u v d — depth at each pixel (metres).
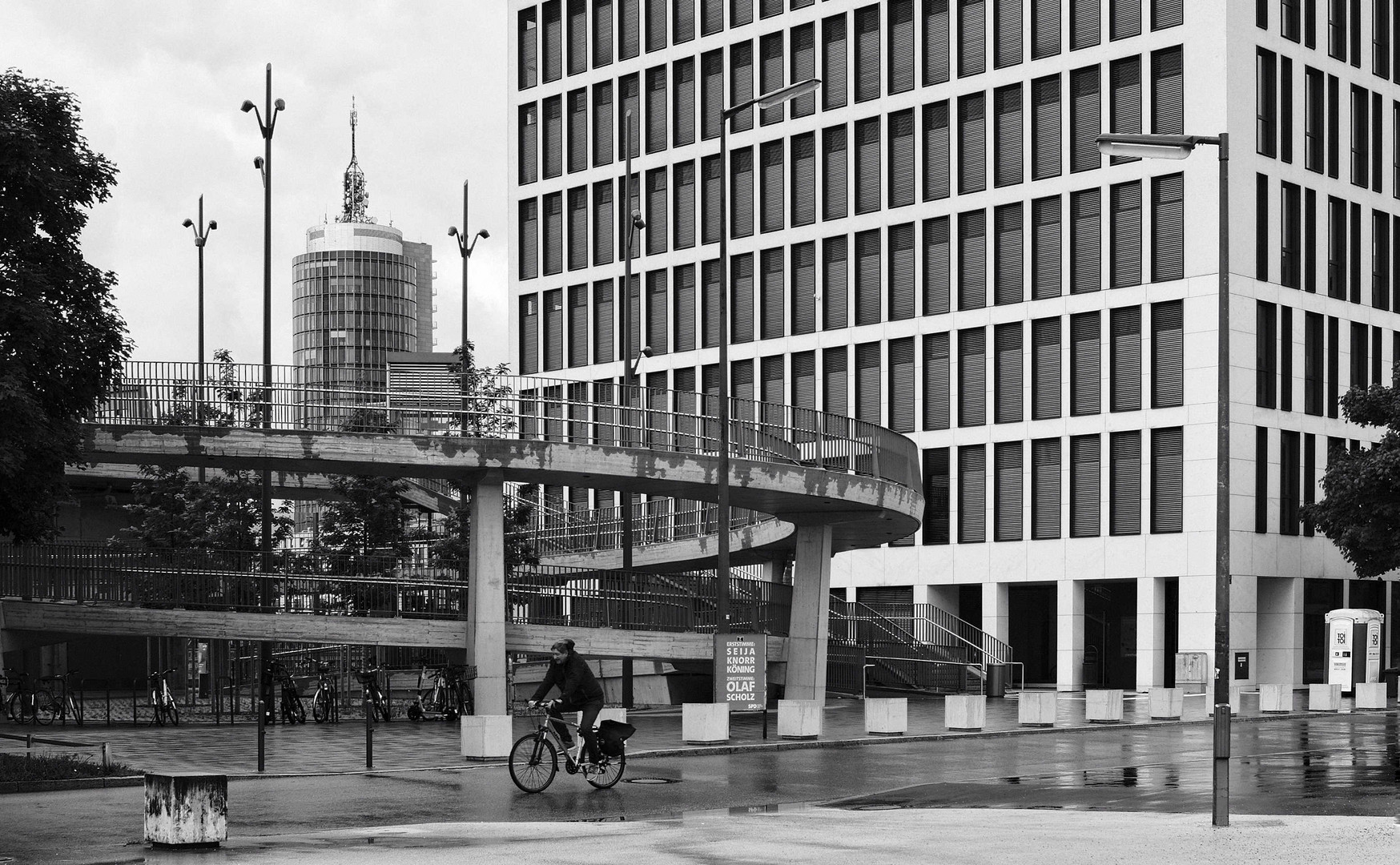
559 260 72.88
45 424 24.02
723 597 32.03
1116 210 56.38
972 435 59.88
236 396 34.12
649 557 48.62
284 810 18.19
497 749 24.45
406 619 35.12
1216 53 53.97
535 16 74.38
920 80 61.84
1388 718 38.66
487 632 34.97
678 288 68.75
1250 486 53.94
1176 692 37.59
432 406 36.31
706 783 21.67
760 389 65.81
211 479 47.53
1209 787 20.73
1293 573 55.38
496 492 35.41
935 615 59.81
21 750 25.31
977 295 60.12
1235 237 53.62
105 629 33.59
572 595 37.38
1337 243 58.22
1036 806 18.67
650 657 37.88
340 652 44.16
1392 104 60.91
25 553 34.38
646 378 69.31
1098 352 56.72
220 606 34.25
